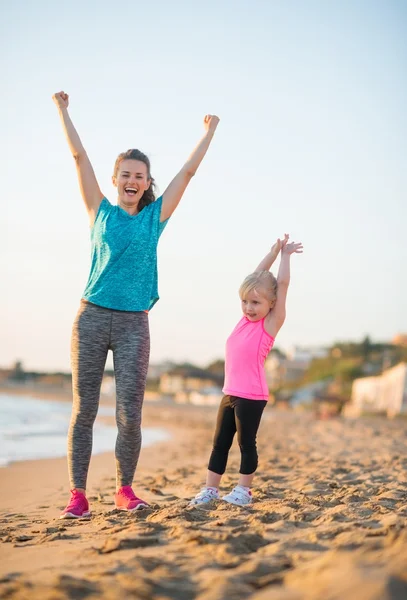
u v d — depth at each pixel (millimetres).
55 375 135125
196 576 2426
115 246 4066
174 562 2604
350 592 1874
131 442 4105
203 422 29141
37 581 2434
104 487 6285
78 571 2584
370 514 3555
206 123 4516
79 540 3258
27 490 6371
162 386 97688
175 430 22422
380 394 44312
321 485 5305
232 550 2748
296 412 49531
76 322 4098
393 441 13531
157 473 7766
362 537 2744
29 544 3250
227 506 3832
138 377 4086
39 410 38375
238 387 4254
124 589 2229
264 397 4262
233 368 4320
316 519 3443
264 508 3871
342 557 2199
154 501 4996
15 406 44031
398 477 5816
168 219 4387
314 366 78875
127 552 2818
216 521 3359
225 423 4336
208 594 2176
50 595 2168
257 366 4266
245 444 4230
